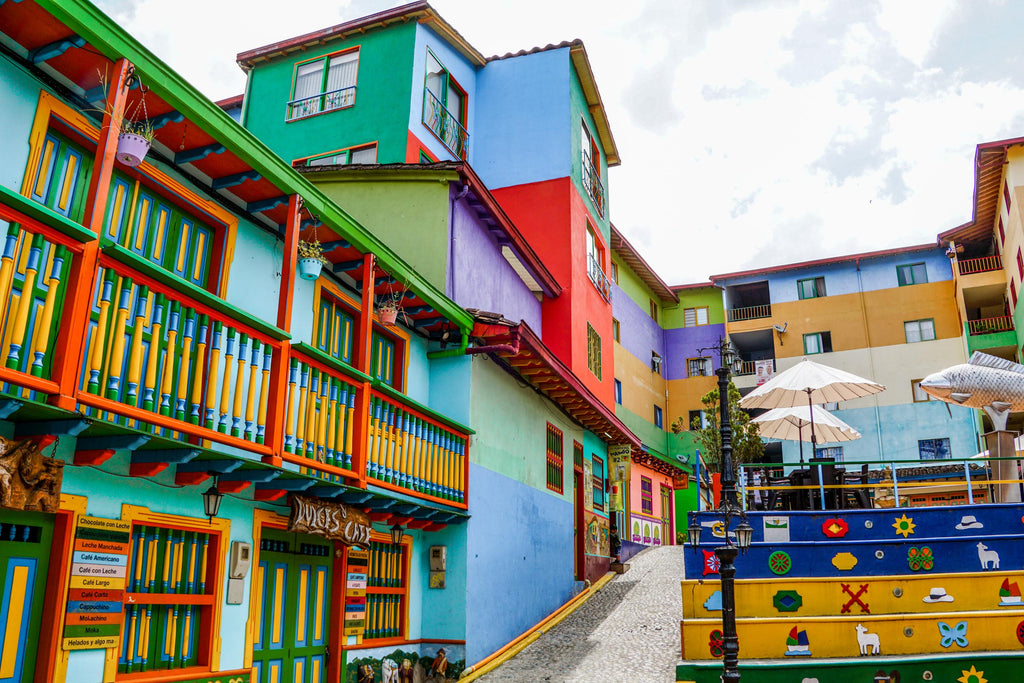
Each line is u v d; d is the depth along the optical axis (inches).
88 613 250.2
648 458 1032.2
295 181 335.3
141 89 266.2
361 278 425.4
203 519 305.3
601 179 941.2
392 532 437.1
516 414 573.0
